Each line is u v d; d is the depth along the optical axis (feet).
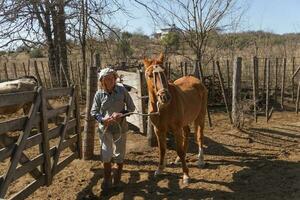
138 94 29.76
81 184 22.03
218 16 55.67
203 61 53.83
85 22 53.11
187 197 19.75
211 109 43.19
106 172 21.06
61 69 53.26
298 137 30.55
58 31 55.57
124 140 21.20
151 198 19.88
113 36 58.03
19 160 17.31
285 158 25.34
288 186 20.49
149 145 28.14
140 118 29.89
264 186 20.74
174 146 27.91
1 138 16.51
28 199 20.13
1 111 28.60
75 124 24.67
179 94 21.50
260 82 50.83
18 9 45.85
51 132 20.58
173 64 58.85
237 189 20.51
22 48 58.18
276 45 66.28
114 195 20.48
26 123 17.76
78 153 25.22
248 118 36.94
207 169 23.70
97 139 31.04
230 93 44.57
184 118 21.91
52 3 49.57
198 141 24.73
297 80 50.16
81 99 49.65
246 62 51.62
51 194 20.74
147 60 20.85
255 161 24.93
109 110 20.61
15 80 32.40
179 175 22.75
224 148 27.86
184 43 62.49
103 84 20.45
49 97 20.36
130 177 22.80
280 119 37.29
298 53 61.98
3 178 16.19
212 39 59.41
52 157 21.42
